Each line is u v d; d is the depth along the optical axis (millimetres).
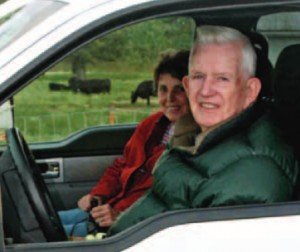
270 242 2436
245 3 2449
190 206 2752
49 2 2492
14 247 2391
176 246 2406
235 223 2447
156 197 2883
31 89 5703
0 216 2328
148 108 4867
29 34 2350
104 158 4508
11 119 3568
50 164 4414
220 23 2873
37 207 2797
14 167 2941
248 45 2865
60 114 5723
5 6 2678
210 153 2779
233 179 2672
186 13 2424
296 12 2619
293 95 3012
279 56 3045
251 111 2850
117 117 5281
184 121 3109
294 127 2998
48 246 2395
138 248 2396
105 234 3096
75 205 4387
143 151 3840
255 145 2760
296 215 2469
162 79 3725
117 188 3961
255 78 2885
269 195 2621
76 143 4465
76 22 2348
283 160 2750
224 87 2828
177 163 2861
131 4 2375
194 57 2887
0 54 2336
